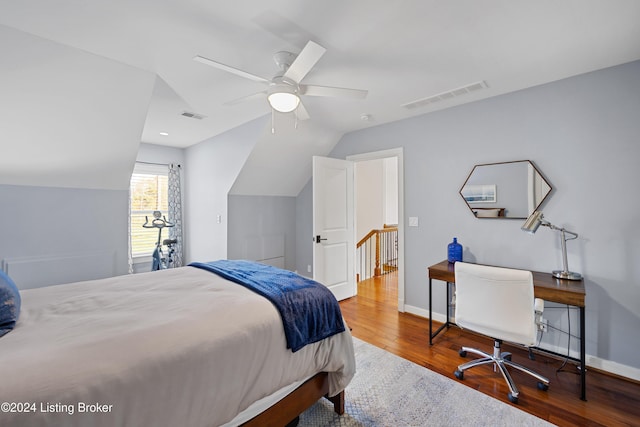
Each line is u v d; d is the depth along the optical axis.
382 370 2.23
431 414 1.75
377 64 2.16
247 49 1.95
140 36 1.80
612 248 2.19
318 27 1.71
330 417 1.73
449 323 3.08
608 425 1.65
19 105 2.15
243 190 4.28
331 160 3.80
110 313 1.38
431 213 3.23
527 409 1.79
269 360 1.34
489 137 2.80
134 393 0.95
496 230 2.76
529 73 2.31
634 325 2.10
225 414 1.16
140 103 2.52
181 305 1.47
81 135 2.58
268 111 3.29
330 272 3.80
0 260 2.65
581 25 1.69
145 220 4.80
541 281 2.20
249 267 2.31
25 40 1.81
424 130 3.29
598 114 2.25
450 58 2.08
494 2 1.50
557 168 2.43
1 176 2.58
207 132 4.16
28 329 1.20
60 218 2.94
